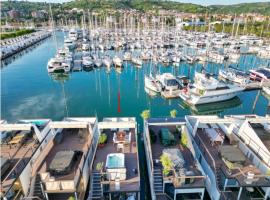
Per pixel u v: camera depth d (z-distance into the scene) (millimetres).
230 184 19828
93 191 19969
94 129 25828
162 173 20750
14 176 17875
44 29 159625
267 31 106000
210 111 43969
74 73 64812
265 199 19828
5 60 81125
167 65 70375
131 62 74125
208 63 73500
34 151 20969
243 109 44094
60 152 20688
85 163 20953
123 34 114438
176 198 20766
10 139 23109
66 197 19500
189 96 43500
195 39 103875
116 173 19672
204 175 20250
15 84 55594
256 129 25578
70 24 161375
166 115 40312
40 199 17797
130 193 20016
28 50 100125
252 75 57188
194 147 25406
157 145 25109
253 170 20422
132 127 25891
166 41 99500
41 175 18344
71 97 47375
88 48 91312
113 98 46875
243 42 96125
